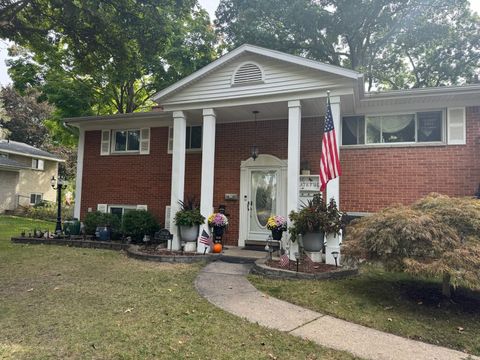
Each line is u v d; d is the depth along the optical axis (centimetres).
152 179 1177
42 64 1678
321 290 578
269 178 1028
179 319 436
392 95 857
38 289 557
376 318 470
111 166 1242
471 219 505
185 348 356
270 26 1708
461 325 452
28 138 3353
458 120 855
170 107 960
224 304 503
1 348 343
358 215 919
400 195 890
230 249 961
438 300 536
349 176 939
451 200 566
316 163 970
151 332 393
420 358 358
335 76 784
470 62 1741
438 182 861
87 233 1105
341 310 496
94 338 372
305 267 679
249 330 411
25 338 370
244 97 873
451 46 1734
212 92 906
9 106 3328
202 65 1736
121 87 1916
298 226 742
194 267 736
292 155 812
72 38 1009
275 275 655
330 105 777
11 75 1681
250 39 1645
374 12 1642
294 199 801
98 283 596
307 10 1605
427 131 888
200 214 888
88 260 794
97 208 1244
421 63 1894
